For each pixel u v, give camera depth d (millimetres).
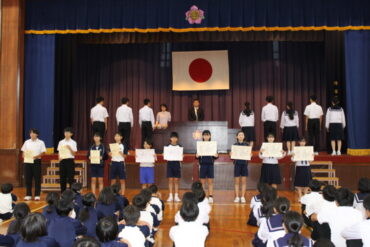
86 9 10375
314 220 4414
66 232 3420
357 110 10055
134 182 9859
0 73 10008
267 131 10219
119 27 10312
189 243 3221
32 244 2609
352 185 9594
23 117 10344
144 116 10430
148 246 4039
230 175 9797
